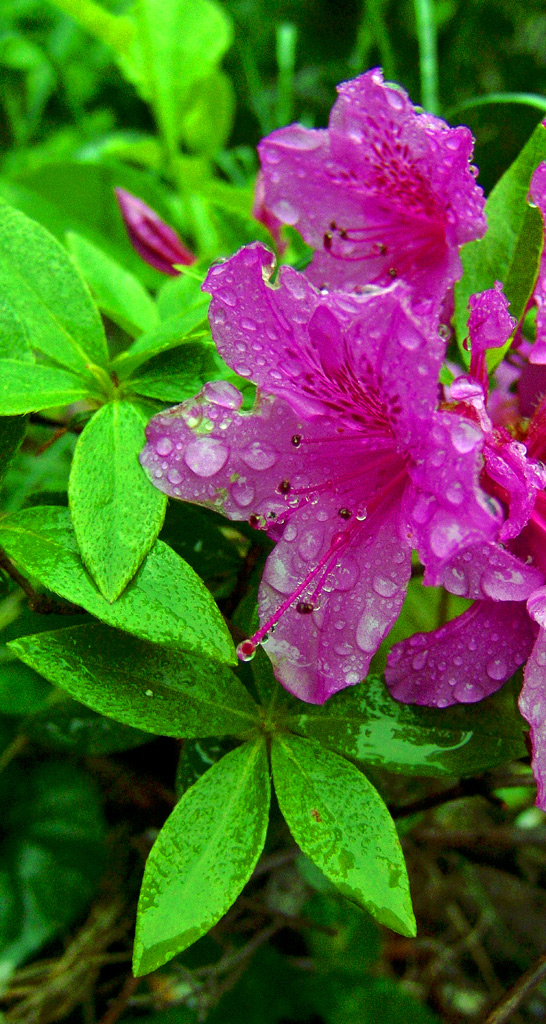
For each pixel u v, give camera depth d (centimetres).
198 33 40
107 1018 31
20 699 30
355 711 23
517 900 36
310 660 23
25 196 39
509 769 32
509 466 23
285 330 23
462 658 23
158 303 29
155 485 23
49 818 34
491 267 26
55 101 59
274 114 54
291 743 23
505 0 60
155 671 23
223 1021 32
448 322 26
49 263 25
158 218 33
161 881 21
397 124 25
